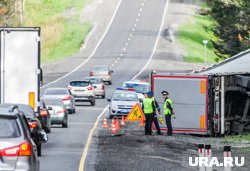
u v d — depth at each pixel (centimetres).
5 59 5588
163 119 7688
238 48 15775
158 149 5912
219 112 7625
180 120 7719
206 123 7650
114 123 7688
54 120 8069
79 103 12294
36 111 5594
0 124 2842
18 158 2797
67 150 5753
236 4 15950
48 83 15025
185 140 6962
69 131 7681
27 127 3116
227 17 15950
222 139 7250
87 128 8112
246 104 7575
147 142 6525
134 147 6044
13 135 2825
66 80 15538
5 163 2786
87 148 5922
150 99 7344
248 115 7619
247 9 15675
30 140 2888
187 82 7712
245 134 7569
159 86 7775
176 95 7738
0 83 5588
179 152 5759
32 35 5600
